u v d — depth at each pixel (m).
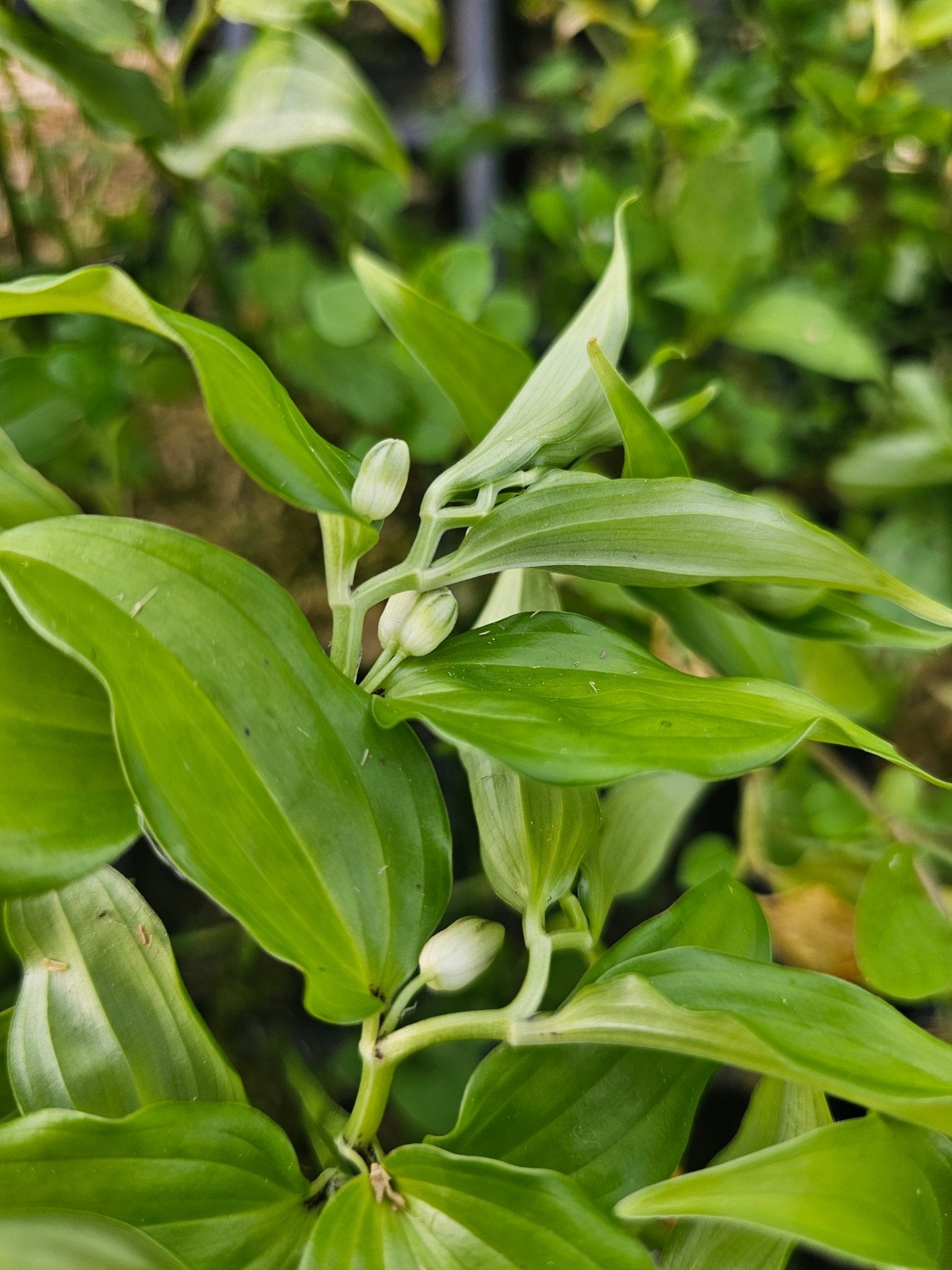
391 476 0.19
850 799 0.38
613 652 0.20
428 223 0.58
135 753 0.16
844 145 0.47
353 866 0.18
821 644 0.39
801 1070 0.16
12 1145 0.17
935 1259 0.17
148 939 0.21
